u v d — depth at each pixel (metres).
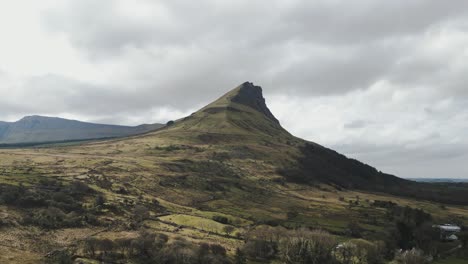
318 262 198.00
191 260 170.38
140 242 176.75
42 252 165.12
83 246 174.50
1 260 147.62
